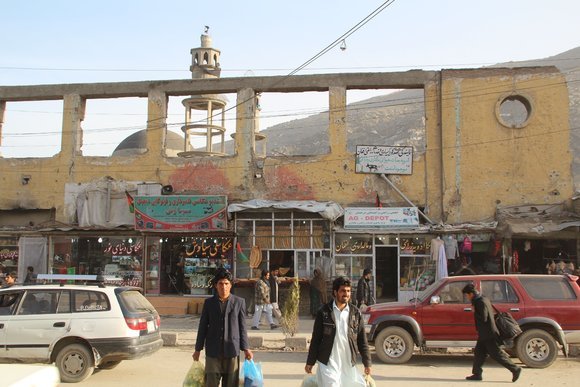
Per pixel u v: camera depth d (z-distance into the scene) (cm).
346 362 702
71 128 2528
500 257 2142
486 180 2291
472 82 2330
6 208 2525
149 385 1026
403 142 8856
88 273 2359
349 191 2350
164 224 2273
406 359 1259
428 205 2311
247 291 2223
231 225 2255
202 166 2438
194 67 2981
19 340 1073
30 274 2284
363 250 2234
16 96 2572
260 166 2403
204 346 771
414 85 2386
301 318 2111
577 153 7581
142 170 2462
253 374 758
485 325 1062
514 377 1048
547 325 1219
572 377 1105
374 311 1295
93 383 1045
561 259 2166
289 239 2219
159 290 2317
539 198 2261
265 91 2462
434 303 1270
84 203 2431
